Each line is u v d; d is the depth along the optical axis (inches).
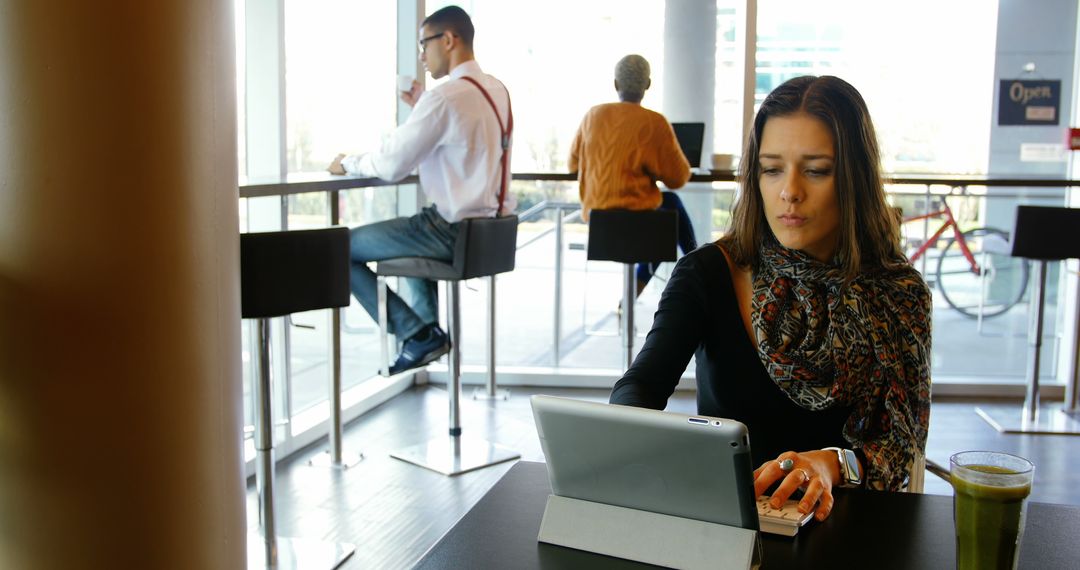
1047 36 205.5
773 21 208.1
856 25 206.8
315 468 159.0
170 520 75.9
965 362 211.6
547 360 217.2
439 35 157.2
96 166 69.7
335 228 116.0
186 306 75.5
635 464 45.9
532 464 61.1
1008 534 43.3
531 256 212.8
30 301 70.3
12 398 71.5
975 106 207.3
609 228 178.4
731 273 70.4
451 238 154.9
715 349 70.6
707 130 211.9
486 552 48.1
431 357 159.5
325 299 116.0
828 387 66.4
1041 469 165.3
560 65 211.8
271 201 158.6
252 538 126.0
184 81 73.8
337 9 178.4
